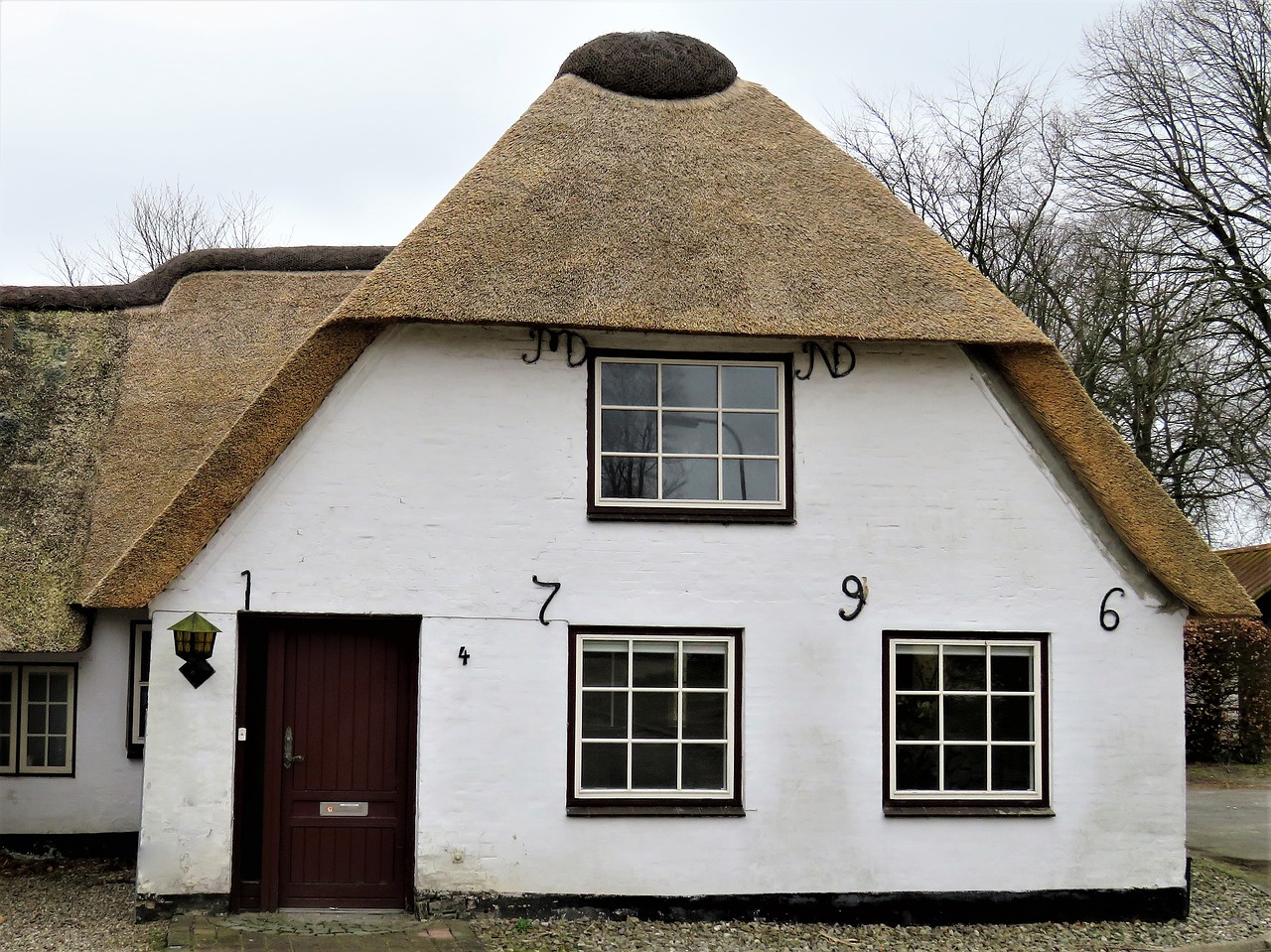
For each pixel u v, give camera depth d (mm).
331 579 9297
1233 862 12086
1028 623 10031
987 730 9953
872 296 9914
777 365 10008
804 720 9703
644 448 9820
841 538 9891
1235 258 20906
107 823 11492
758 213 10352
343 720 9414
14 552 10445
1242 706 19094
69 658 11562
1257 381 20781
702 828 9500
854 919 9594
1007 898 9773
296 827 9305
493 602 9461
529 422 9641
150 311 12805
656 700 9625
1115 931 9594
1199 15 21094
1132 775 10023
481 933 8789
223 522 9195
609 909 9344
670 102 11148
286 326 12664
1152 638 10164
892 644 9898
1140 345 21453
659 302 9555
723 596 9711
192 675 9008
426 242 9602
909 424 10062
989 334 9781
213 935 8367
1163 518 9961
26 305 12672
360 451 9438
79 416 11750
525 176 10234
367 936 8523
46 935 8555
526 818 9328
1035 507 10125
